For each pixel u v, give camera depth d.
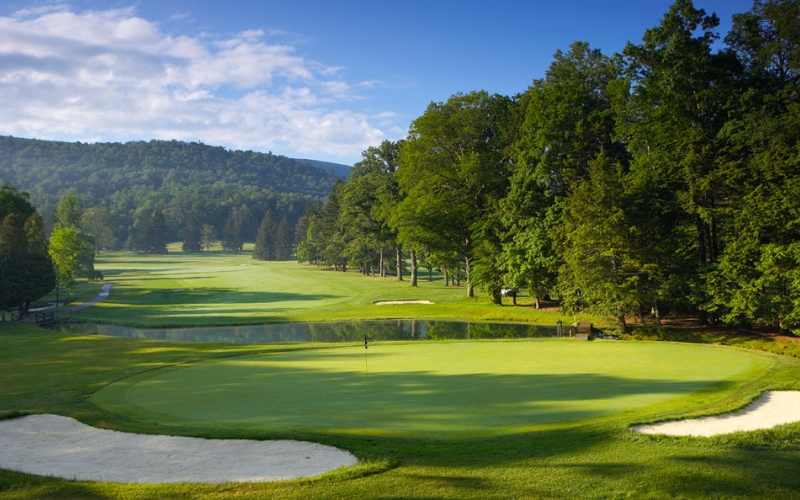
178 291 76.19
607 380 17.62
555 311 44.03
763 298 29.41
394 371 19.86
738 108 34.41
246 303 60.91
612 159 43.66
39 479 9.56
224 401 15.58
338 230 115.56
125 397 16.78
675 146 34.69
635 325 35.62
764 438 11.28
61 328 42.94
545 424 12.51
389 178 73.31
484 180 48.56
